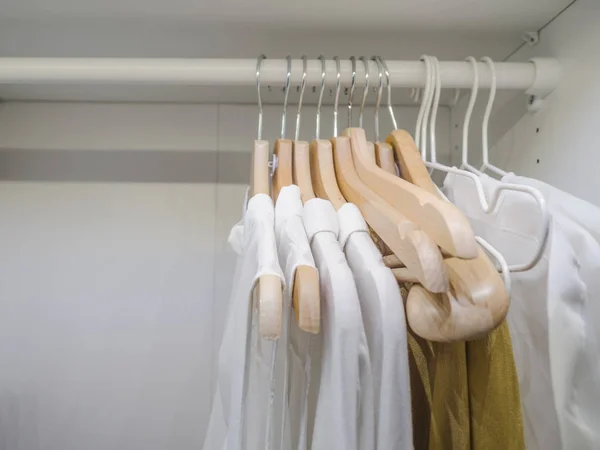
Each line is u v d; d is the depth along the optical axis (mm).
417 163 522
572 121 599
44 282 867
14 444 848
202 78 604
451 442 447
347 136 553
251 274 430
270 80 606
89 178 881
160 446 861
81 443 855
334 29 670
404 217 402
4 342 858
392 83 618
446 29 674
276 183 539
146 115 895
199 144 894
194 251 883
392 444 390
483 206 481
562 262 432
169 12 621
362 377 396
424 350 496
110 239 877
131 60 601
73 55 742
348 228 453
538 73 625
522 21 648
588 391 427
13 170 873
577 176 589
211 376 873
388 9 616
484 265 387
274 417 428
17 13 619
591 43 567
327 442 384
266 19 641
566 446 418
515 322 500
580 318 429
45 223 871
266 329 359
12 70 592
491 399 427
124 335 871
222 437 498
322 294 414
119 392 865
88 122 887
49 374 860
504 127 748
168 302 877
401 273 433
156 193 886
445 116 919
